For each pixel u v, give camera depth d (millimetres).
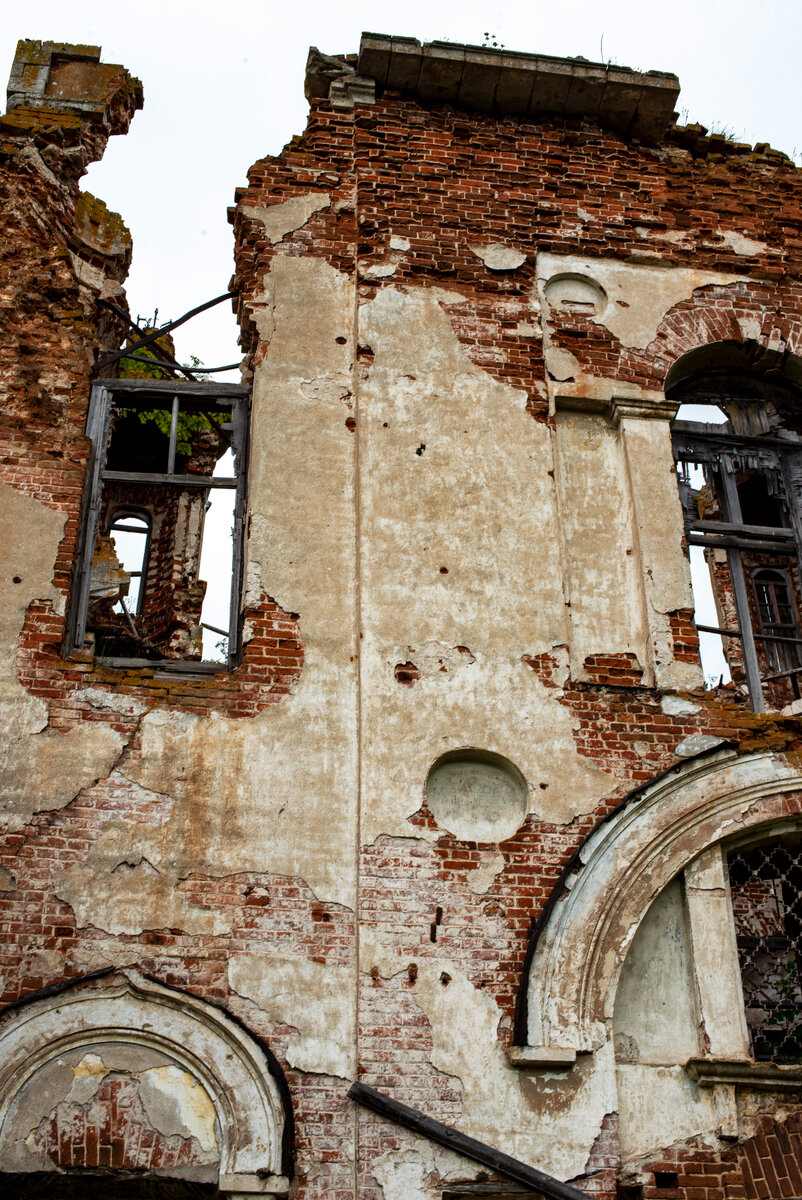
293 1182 7102
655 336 10531
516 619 9070
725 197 11383
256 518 9148
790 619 16016
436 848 8180
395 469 9492
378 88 11242
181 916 7730
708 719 8938
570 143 11352
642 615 9375
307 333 9992
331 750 8398
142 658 9562
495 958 7895
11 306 9820
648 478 9867
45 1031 7281
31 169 10516
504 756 8539
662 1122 7641
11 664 8375
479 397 9930
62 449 9281
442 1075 7500
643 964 8195
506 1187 7258
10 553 8781
